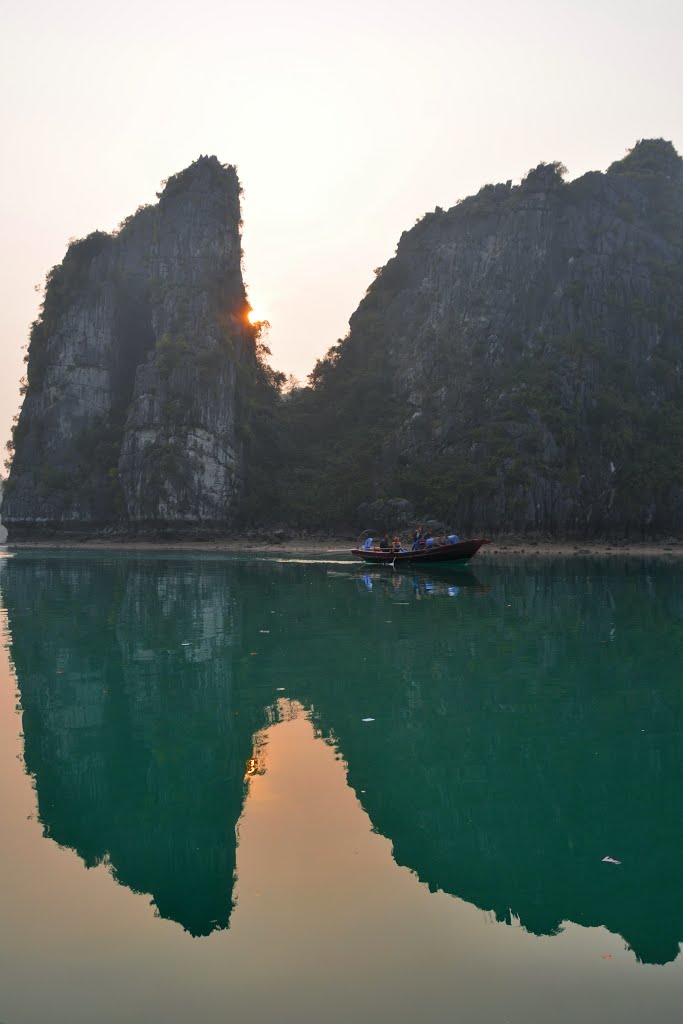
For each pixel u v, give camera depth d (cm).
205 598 2653
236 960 493
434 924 538
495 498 7500
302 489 8919
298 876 612
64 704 1161
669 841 682
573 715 1104
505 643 1722
